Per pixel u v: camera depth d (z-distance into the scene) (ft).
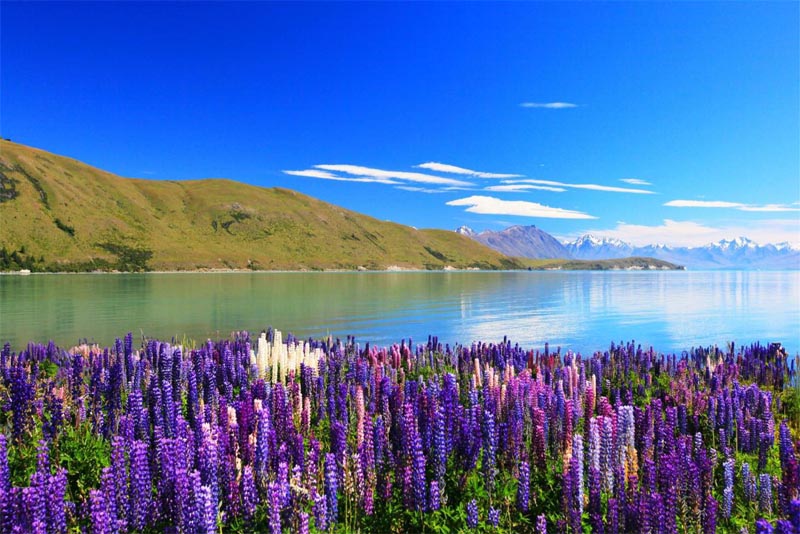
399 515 27.35
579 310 196.13
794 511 22.26
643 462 31.76
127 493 23.65
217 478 25.12
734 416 41.37
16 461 28.60
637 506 26.00
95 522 21.06
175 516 22.67
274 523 21.93
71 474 28.14
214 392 40.01
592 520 26.43
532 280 593.01
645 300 252.62
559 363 63.77
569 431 35.14
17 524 20.63
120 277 576.61
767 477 30.30
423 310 193.06
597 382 56.39
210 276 652.48
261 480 26.78
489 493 28.50
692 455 35.55
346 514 26.17
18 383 31.19
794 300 252.62
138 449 23.57
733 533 28.50
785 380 62.95
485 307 207.82
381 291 328.49
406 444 29.86
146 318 159.12
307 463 27.71
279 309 193.88
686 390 48.73
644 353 68.59
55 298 243.81
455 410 34.35
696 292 329.31
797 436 42.68
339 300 244.42
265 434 27.50
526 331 133.80
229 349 55.93
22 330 129.49
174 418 31.04
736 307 210.38
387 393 41.55
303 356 53.26
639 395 53.78
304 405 41.14
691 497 28.30
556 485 30.73
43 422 31.04
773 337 124.16
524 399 40.40
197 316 165.99
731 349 76.79
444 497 28.04
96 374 40.34
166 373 42.45
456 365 60.29
